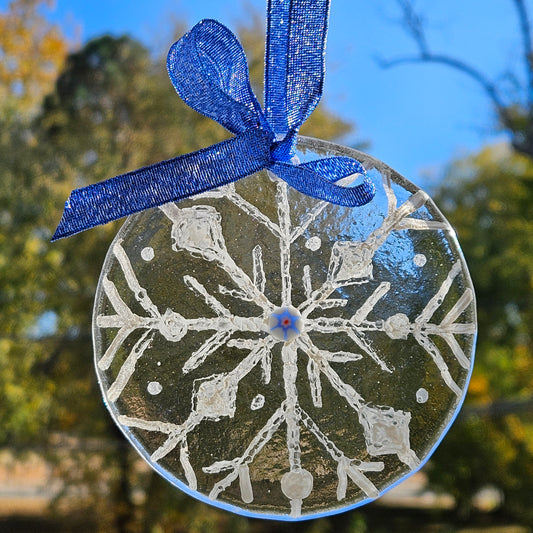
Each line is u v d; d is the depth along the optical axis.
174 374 0.25
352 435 0.25
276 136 0.24
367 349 0.25
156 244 0.25
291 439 0.25
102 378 0.24
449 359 0.25
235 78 0.24
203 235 0.25
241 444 0.25
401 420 0.25
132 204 0.23
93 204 0.23
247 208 0.25
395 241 0.25
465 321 0.25
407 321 0.25
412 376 0.25
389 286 0.25
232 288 0.25
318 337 0.25
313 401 0.25
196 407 0.25
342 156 0.25
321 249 0.25
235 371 0.25
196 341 0.25
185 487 0.24
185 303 0.25
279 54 0.24
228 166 0.23
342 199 0.23
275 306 0.25
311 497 0.25
